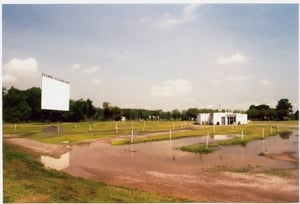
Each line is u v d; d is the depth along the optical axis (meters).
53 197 12.39
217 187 14.15
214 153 24.44
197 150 25.67
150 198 12.41
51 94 40.66
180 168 18.39
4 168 17.48
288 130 51.12
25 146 27.59
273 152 24.80
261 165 19.19
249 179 15.56
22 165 18.83
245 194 13.08
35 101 81.69
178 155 23.53
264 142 32.44
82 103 93.75
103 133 44.19
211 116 74.94
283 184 14.61
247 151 25.52
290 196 12.81
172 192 13.36
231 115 73.38
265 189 13.77
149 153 24.62
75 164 19.75
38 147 27.33
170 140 35.06
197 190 13.66
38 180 15.06
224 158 21.98
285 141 33.50
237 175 16.41
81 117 89.69
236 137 37.81
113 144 30.70
